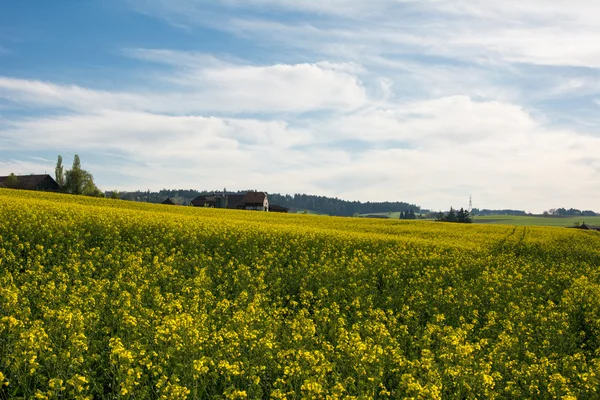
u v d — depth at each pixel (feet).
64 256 64.34
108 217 91.50
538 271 78.59
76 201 164.35
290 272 66.23
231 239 86.07
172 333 32.45
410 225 177.47
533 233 169.78
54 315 35.14
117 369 28.30
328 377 30.19
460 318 47.73
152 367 28.86
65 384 26.53
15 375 27.30
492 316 48.78
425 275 71.36
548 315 51.24
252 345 32.65
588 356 42.19
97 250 67.26
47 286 44.29
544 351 39.83
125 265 63.00
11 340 30.63
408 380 27.12
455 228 171.01
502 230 175.01
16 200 111.04
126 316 35.86
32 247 67.72
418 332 42.88
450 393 29.40
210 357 30.37
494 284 65.46
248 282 59.26
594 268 93.35
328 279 62.75
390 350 34.78
